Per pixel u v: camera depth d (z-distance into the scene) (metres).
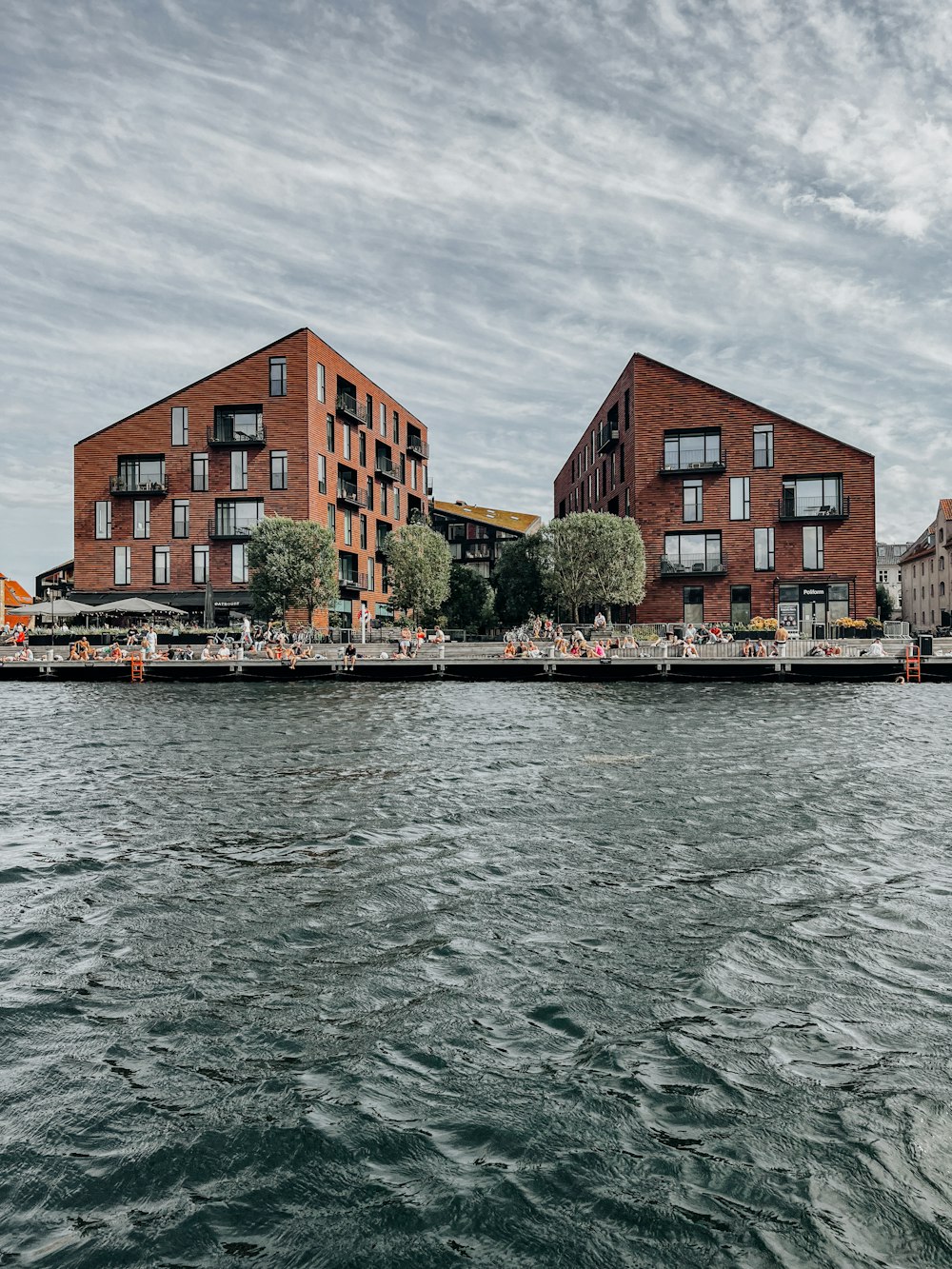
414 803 12.68
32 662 41.53
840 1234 3.98
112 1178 4.39
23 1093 5.12
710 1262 3.82
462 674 40.09
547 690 34.22
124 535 57.06
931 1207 4.15
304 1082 5.22
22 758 17.03
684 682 38.12
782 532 51.69
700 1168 4.42
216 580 56.28
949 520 71.62
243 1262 3.84
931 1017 5.98
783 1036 5.73
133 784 14.18
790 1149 4.57
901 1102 4.96
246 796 13.21
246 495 55.94
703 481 52.62
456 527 93.00
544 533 52.25
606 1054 5.51
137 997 6.37
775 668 38.03
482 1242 3.95
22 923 7.82
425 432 80.88
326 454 58.38
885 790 13.45
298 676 40.31
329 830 11.06
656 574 53.16
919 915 7.89
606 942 7.34
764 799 12.84
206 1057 5.52
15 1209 4.17
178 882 8.95
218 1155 4.56
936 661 37.38
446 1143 4.64
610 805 12.45
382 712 25.86
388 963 6.93
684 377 52.88
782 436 51.75
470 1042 5.68
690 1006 6.15
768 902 8.26
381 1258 3.87
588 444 72.38
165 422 56.75
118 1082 5.23
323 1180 4.36
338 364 60.41
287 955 7.11
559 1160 4.49
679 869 9.30
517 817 11.76
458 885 8.82
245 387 55.97
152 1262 3.84
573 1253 3.88
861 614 50.88
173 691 34.94
